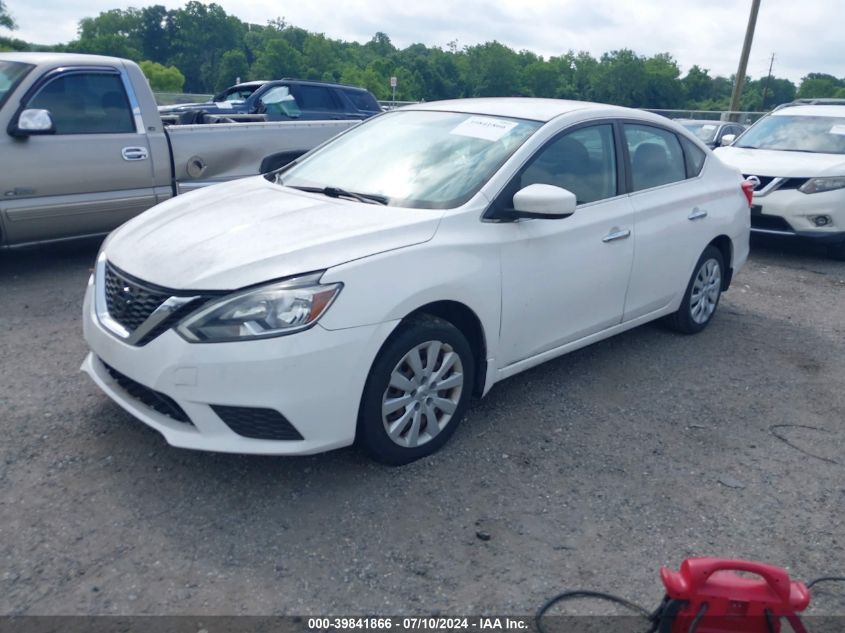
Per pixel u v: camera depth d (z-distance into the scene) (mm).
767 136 10352
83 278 6867
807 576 3279
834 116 10195
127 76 7125
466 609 2977
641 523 3580
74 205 6785
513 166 4332
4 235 6512
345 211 4055
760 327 6570
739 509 3748
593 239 4719
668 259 5426
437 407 3980
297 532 3363
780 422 4738
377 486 3730
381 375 3629
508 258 4176
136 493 3578
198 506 3506
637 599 3082
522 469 3977
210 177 7750
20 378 4711
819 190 8711
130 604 2904
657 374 5348
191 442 3438
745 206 6301
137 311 3584
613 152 5051
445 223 3967
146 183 7262
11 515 3369
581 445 4270
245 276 3422
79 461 3814
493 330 4180
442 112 5090
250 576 3084
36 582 2988
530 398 4824
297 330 3355
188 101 22969
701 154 5953
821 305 7383
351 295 3482
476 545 3346
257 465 3848
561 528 3502
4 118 6375
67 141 6684
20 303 6121
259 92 13898
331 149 5176
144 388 3602
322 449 3535
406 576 3133
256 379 3326
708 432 4539
